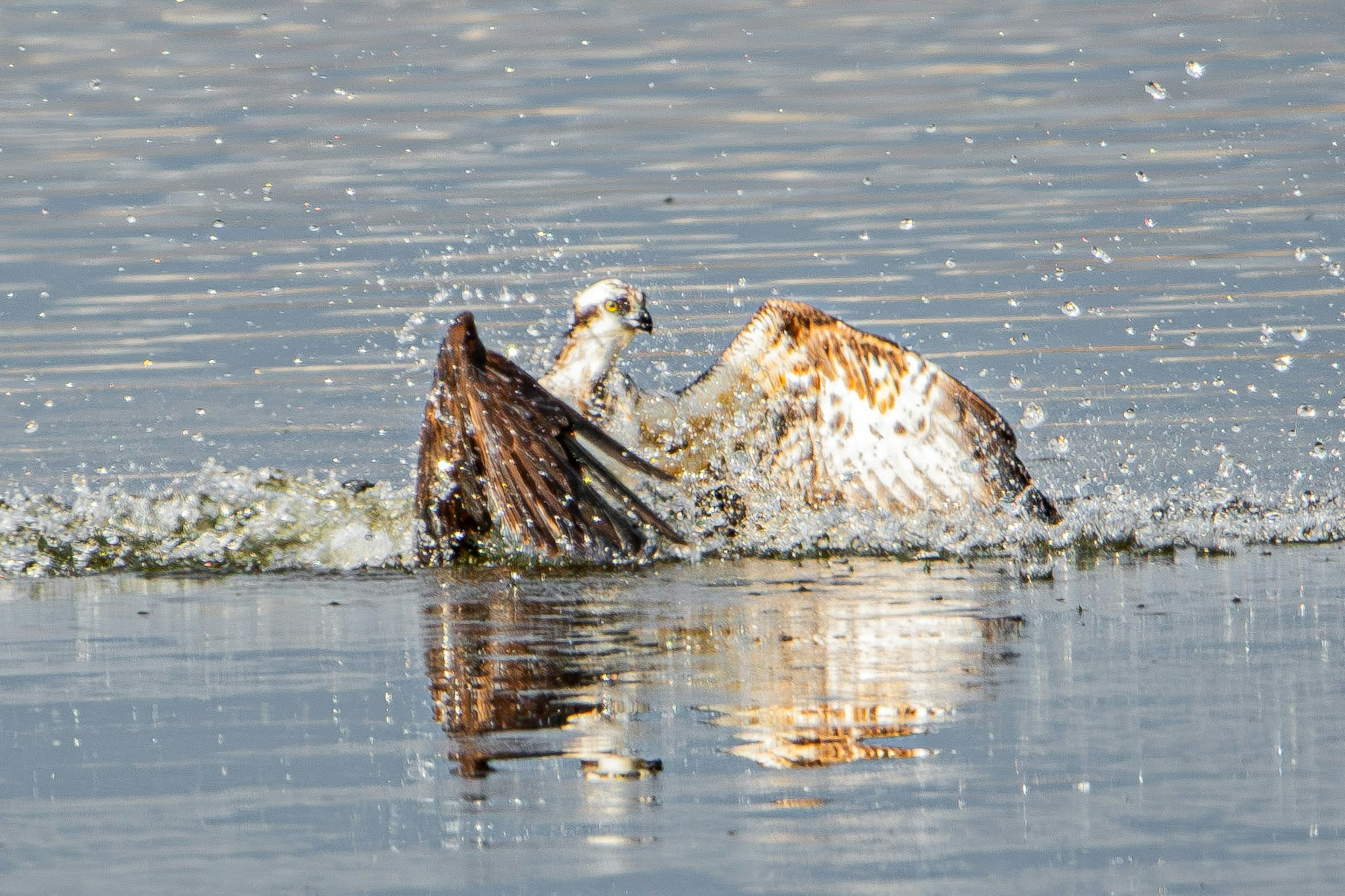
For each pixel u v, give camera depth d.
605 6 33.81
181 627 9.82
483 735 7.56
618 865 6.11
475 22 32.44
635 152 24.89
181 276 20.08
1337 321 17.97
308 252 20.81
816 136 25.58
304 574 11.39
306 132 25.95
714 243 20.95
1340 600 9.99
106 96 27.92
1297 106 26.42
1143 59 29.38
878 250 20.64
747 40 31.19
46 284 19.84
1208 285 19.17
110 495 13.61
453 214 22.17
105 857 6.24
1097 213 21.94
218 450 14.87
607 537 10.65
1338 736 7.37
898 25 32.03
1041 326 17.98
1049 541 11.98
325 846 6.31
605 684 8.38
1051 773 6.95
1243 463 14.09
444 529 11.74
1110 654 8.83
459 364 11.17
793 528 12.25
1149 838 6.32
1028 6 33.22
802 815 6.54
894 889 5.89
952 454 12.40
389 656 9.02
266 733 7.66
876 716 7.77
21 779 7.09
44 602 10.59
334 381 16.84
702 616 9.95
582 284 19.56
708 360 17.28
